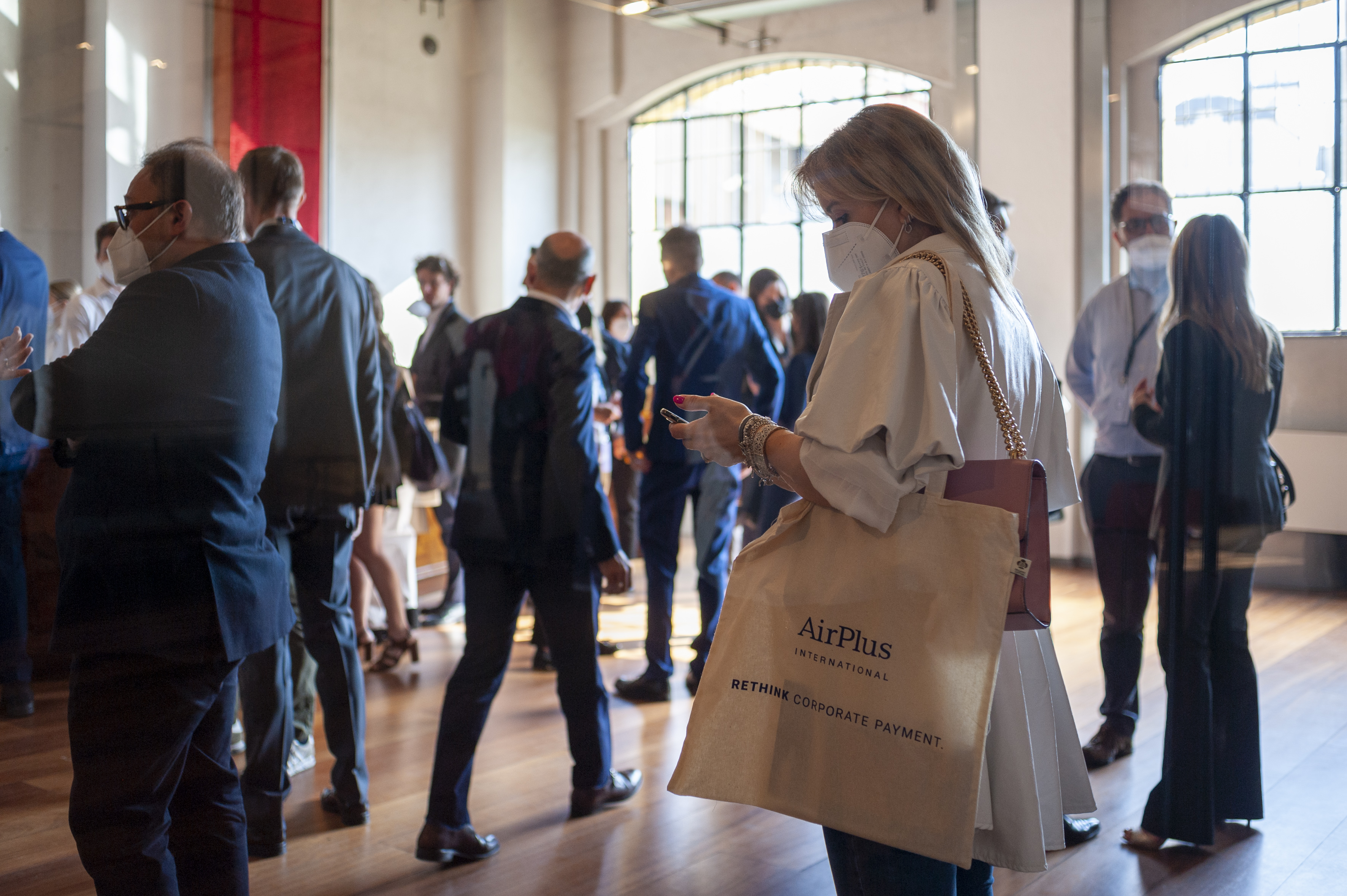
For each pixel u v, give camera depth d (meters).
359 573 2.88
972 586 0.91
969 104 3.61
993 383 0.97
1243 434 1.90
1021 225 3.88
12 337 1.04
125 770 1.13
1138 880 1.74
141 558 1.12
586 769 2.03
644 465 2.70
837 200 1.08
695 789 0.99
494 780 2.20
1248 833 1.93
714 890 1.71
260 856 1.74
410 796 2.06
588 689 2.02
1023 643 1.15
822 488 0.94
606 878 1.75
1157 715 2.56
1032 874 1.76
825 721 0.95
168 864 1.17
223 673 1.20
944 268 0.98
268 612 1.25
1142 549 2.32
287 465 1.65
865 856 0.98
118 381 1.10
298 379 1.64
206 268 1.18
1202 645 1.87
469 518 1.89
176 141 1.24
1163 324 1.99
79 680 1.10
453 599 3.41
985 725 0.89
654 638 2.80
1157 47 2.74
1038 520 0.95
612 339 2.57
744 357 2.69
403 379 1.93
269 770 1.74
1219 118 2.50
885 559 0.94
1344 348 2.28
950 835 0.90
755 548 1.03
